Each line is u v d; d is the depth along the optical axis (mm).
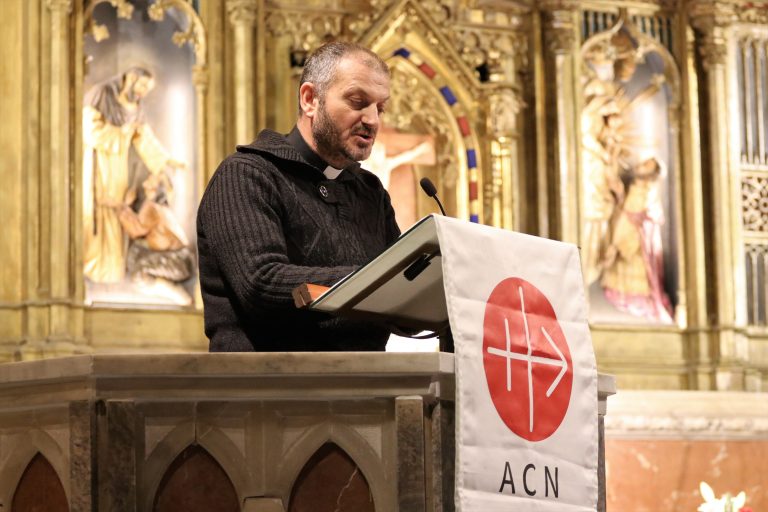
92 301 9430
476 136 10859
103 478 3193
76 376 3205
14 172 9242
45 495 3455
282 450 3318
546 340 3615
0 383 3396
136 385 3221
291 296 3629
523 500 3432
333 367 3240
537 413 3523
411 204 10711
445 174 10820
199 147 9977
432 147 10820
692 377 11203
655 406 10062
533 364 3543
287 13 10398
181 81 10008
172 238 9812
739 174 11523
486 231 3535
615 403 9984
